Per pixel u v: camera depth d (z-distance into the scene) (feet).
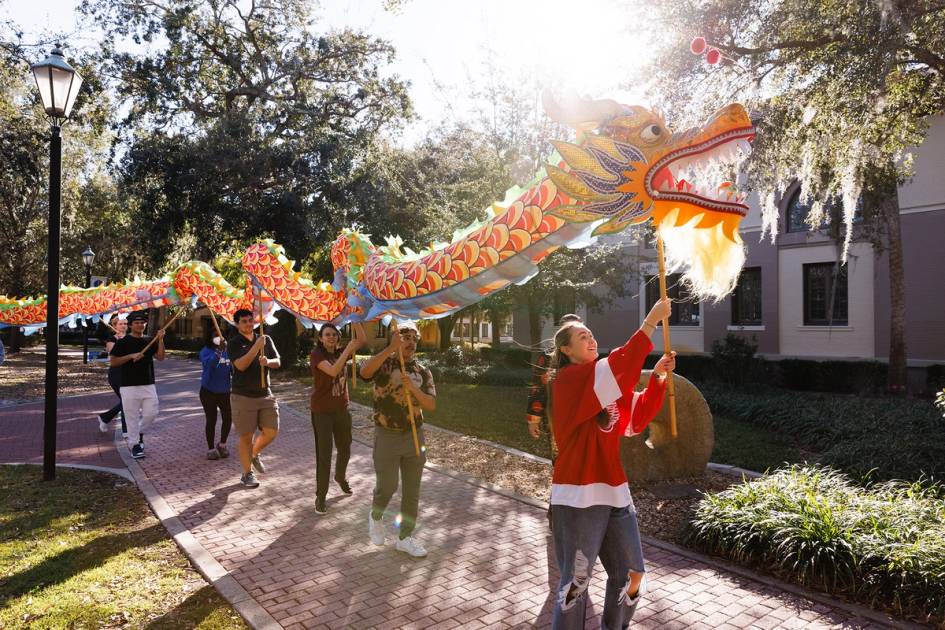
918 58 28.86
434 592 13.61
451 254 11.05
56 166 23.72
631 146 8.77
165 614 12.65
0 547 16.17
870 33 25.08
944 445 23.99
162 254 68.54
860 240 54.39
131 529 17.80
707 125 8.48
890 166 39.27
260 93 70.18
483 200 49.55
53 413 23.29
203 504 19.85
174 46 67.26
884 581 13.10
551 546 16.38
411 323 15.89
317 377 18.99
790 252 62.23
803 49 30.12
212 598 13.35
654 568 15.03
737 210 8.43
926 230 53.83
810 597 13.32
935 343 53.31
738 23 31.07
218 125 63.21
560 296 48.80
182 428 34.01
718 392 43.39
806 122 29.86
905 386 45.21
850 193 31.68
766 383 49.26
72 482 22.86
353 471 24.40
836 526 14.61
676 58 31.65
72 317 29.22
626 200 8.89
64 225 84.53
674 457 23.04
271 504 19.88
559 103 9.21
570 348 10.30
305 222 62.13
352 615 12.52
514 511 19.45
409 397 15.38
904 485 20.44
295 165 62.34
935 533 13.96
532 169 49.21
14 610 12.64
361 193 64.59
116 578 14.33
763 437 31.94
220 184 62.75
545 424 17.42
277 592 13.55
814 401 37.58
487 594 13.53
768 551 14.66
